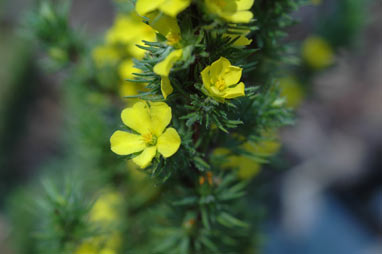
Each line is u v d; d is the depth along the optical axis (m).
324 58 0.36
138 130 0.22
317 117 0.72
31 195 0.51
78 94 0.33
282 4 0.25
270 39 0.25
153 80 0.22
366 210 0.71
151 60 0.21
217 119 0.22
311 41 0.37
